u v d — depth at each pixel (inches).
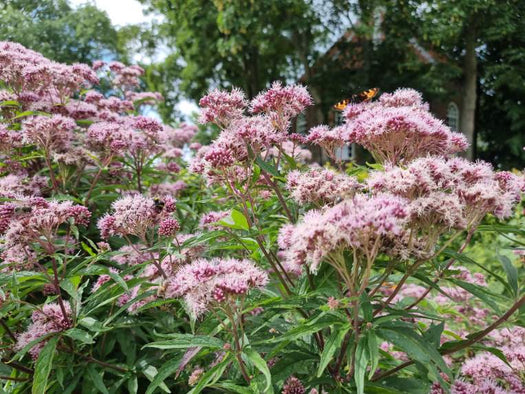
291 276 199.0
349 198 125.6
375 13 1162.6
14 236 156.9
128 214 162.9
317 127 180.5
